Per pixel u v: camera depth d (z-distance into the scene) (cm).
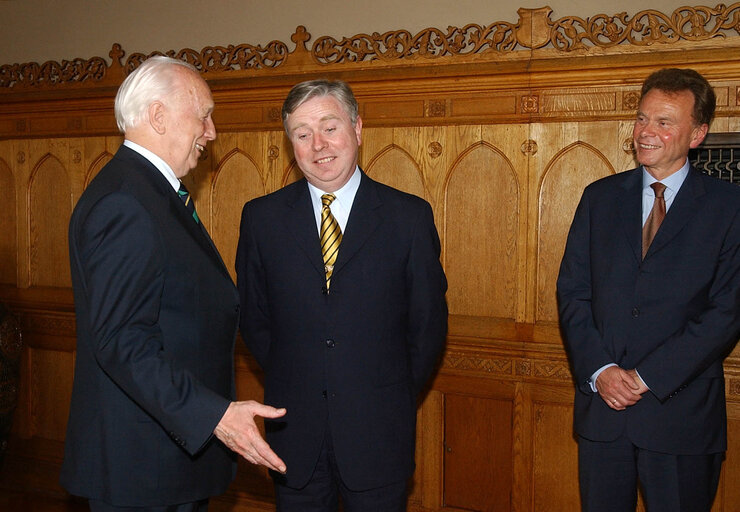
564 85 279
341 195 210
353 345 201
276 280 208
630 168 274
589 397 220
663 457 209
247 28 347
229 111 332
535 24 281
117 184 160
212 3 353
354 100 205
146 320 157
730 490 267
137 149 172
